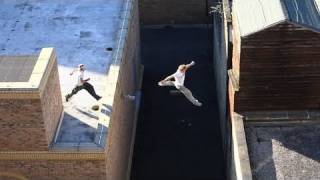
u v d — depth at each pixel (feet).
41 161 62.85
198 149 93.20
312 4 77.51
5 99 58.54
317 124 76.18
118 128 74.23
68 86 73.20
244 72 73.61
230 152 81.00
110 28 85.56
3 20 87.20
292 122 76.23
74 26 85.92
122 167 80.02
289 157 71.72
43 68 61.00
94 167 62.95
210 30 122.62
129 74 89.04
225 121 87.20
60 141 63.62
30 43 81.92
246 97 75.41
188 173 88.74
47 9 89.92
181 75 69.05
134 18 96.84
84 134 64.85
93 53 79.77
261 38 71.15
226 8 86.53
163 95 104.99
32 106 59.06
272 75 73.82
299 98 75.61
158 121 99.14
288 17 70.49
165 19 123.95
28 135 60.90
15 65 63.98
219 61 98.12
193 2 122.83
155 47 118.62
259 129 75.87
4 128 60.49
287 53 72.23
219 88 98.22
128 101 87.45
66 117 67.72
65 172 63.62
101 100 70.03
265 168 70.33
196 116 100.07
